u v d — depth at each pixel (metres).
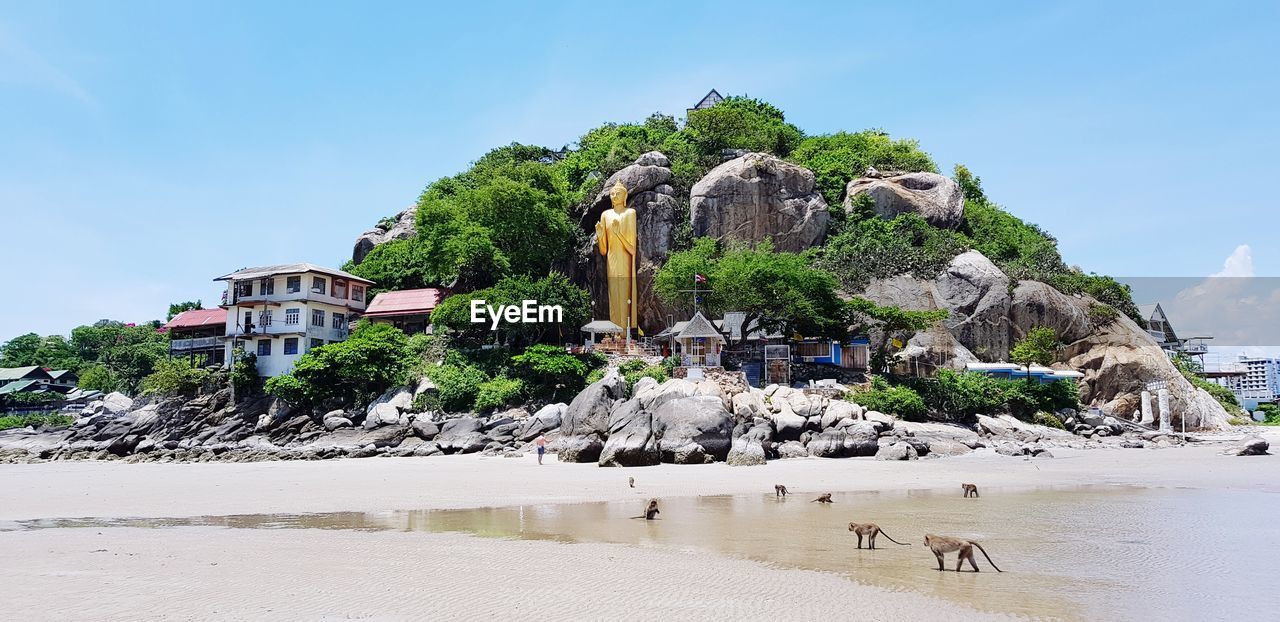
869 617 14.10
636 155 93.44
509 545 21.48
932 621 13.84
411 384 66.56
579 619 14.07
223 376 73.50
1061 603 15.10
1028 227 104.38
